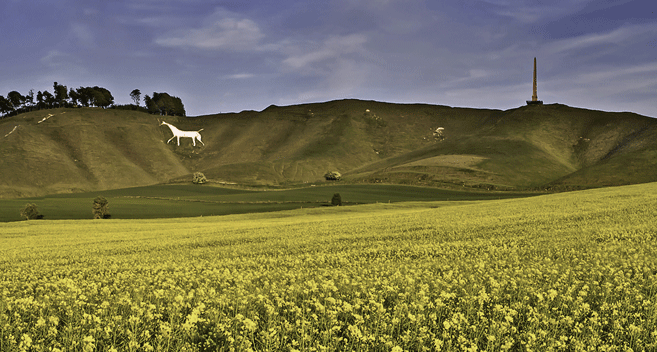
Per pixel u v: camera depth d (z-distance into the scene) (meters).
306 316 9.59
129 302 10.57
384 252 21.86
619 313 9.26
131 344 7.70
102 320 9.38
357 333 8.01
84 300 11.33
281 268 17.83
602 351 7.63
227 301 10.62
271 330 8.23
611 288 10.97
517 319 9.62
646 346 7.97
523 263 15.40
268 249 24.95
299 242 27.19
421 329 8.05
